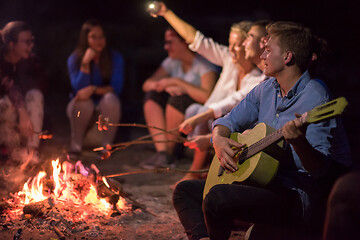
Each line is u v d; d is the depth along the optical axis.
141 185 4.44
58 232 2.97
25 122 4.74
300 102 2.53
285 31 2.55
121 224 3.23
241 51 4.00
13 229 3.04
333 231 2.02
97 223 3.20
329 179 2.59
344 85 9.16
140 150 6.05
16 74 4.76
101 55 5.64
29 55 4.89
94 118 5.64
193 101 5.27
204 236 2.64
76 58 5.57
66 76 9.12
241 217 2.48
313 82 2.53
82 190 3.50
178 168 5.14
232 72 4.35
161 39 9.92
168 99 5.51
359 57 9.70
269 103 2.72
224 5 10.88
